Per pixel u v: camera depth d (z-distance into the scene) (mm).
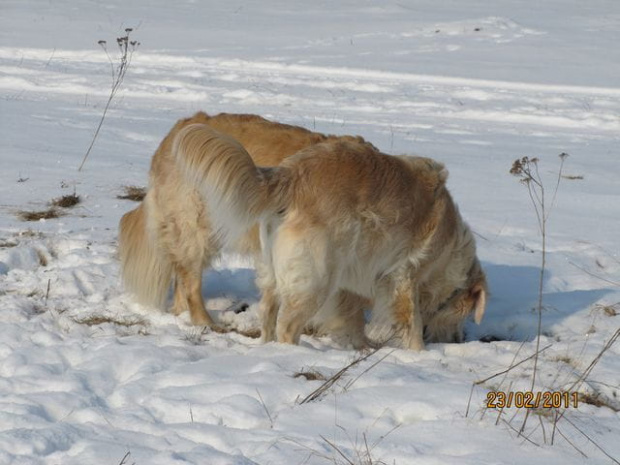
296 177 9672
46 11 49719
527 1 60344
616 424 7883
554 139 25094
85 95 28469
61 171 18156
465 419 7734
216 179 9227
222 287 13023
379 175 9930
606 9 56875
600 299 12547
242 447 7145
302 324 9938
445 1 59938
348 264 9969
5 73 31328
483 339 11812
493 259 14398
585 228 16250
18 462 6789
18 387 8547
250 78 33406
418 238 10359
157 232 11672
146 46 40969
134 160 19578
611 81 35062
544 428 7617
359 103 29328
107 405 8305
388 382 8688
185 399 8188
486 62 39188
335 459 6883
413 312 10609
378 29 48094
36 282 12203
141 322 11320
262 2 58000
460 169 20297
